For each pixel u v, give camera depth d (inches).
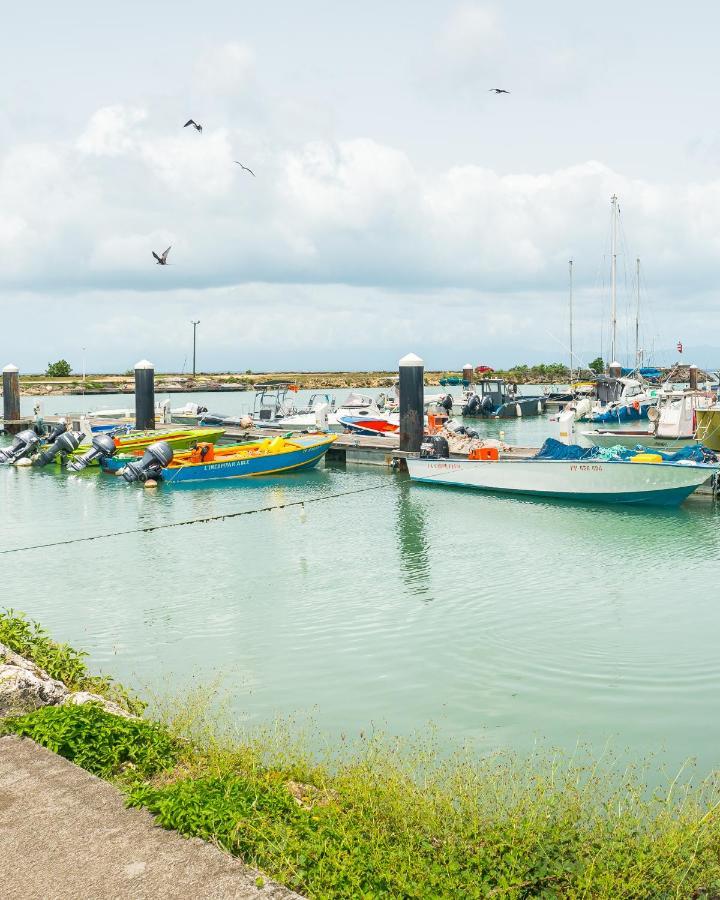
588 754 419.2
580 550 885.2
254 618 657.6
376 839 260.8
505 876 247.0
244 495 1299.2
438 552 880.9
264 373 7096.5
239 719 463.2
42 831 250.4
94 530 1023.0
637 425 2578.7
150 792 269.0
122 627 638.5
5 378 2353.6
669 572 788.6
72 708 341.7
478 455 1344.7
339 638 608.7
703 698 495.2
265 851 244.8
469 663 556.1
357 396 2393.0
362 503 1203.2
